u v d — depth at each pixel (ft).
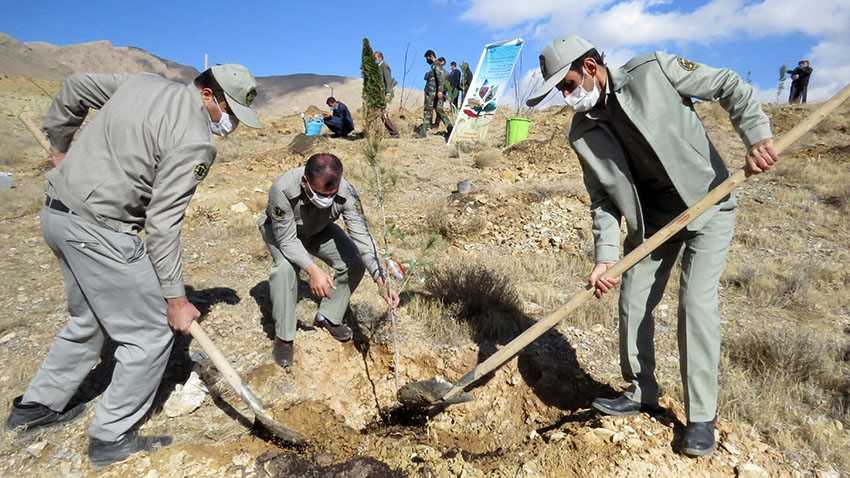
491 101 43.29
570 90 9.31
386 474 9.32
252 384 11.95
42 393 10.03
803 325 15.20
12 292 16.28
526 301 16.37
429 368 13.58
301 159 35.27
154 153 8.67
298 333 13.82
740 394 11.41
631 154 9.65
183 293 9.29
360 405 13.16
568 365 12.89
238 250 20.02
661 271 10.21
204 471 9.30
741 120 8.71
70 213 8.71
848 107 45.93
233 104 9.19
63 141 10.14
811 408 11.36
